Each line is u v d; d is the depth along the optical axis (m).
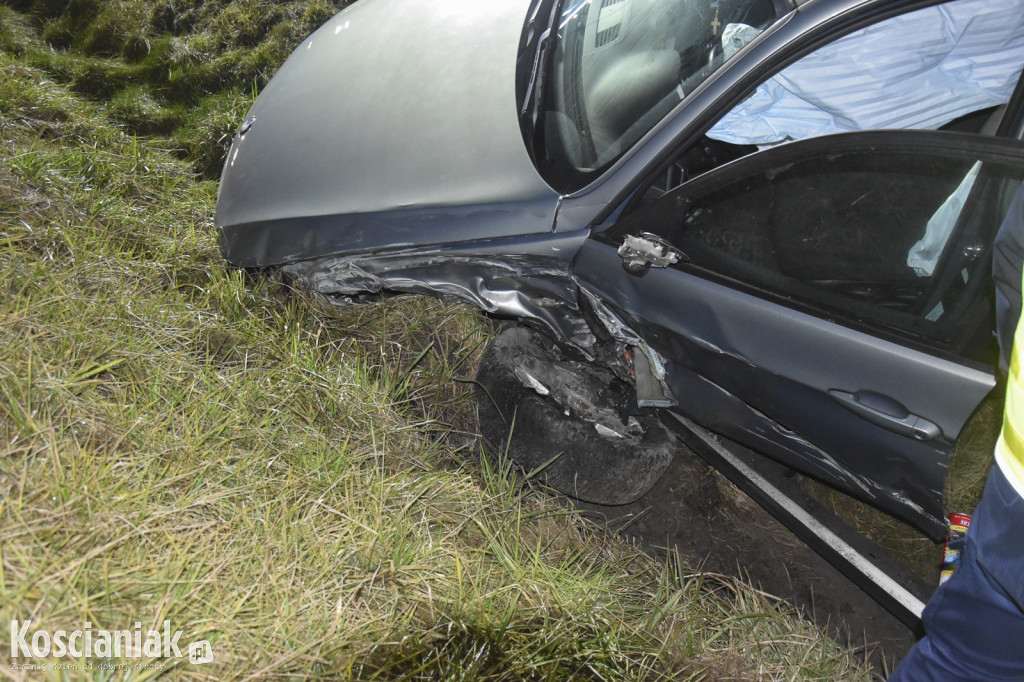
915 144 2.01
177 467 2.00
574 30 2.77
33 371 2.04
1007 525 1.55
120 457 1.96
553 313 2.53
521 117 2.58
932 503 2.12
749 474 2.53
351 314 2.83
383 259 2.60
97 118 3.72
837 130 2.50
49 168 3.02
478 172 2.53
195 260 2.93
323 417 2.45
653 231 2.37
